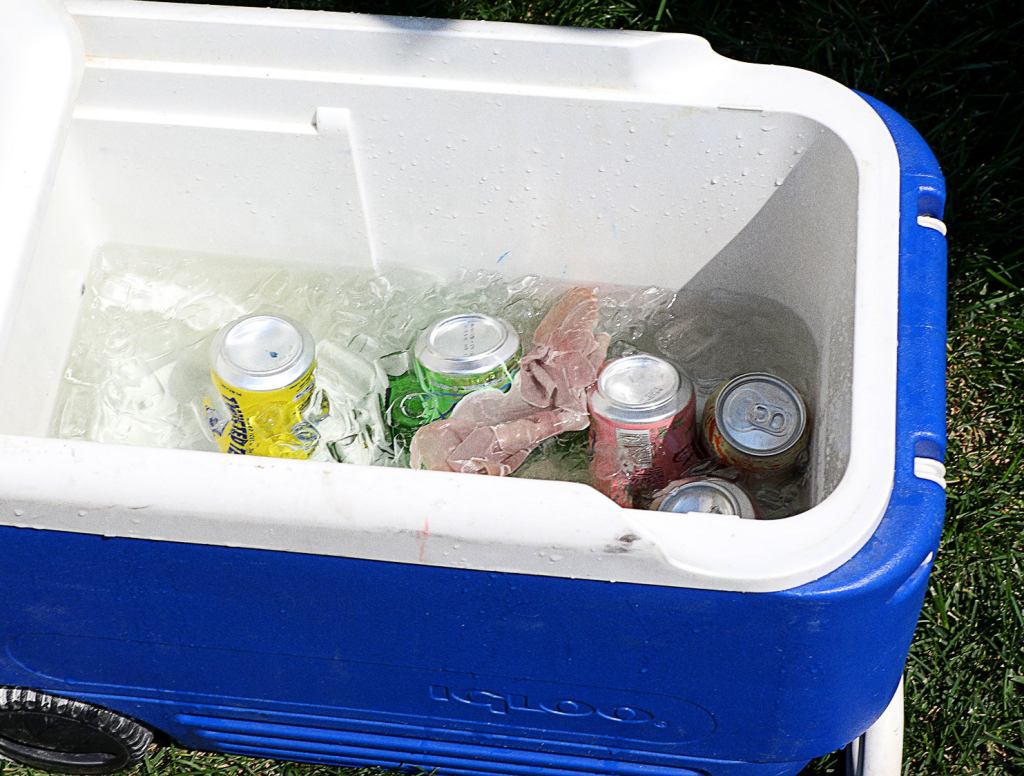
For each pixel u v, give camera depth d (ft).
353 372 4.27
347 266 4.49
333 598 2.95
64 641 3.30
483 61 3.84
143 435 4.19
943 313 3.14
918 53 5.57
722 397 3.65
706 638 2.85
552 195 4.13
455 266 4.45
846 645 2.84
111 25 3.90
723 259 4.18
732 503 3.37
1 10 3.52
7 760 4.04
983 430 4.66
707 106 3.77
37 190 3.41
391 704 3.42
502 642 3.01
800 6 5.77
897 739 3.67
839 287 3.57
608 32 3.77
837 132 3.63
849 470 2.83
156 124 4.08
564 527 2.68
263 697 3.48
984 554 4.33
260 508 2.74
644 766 3.55
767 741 3.23
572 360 3.95
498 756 3.66
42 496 2.79
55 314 4.19
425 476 2.76
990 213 5.12
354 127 4.02
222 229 4.41
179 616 3.10
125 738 3.78
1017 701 4.03
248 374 3.61
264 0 5.74
